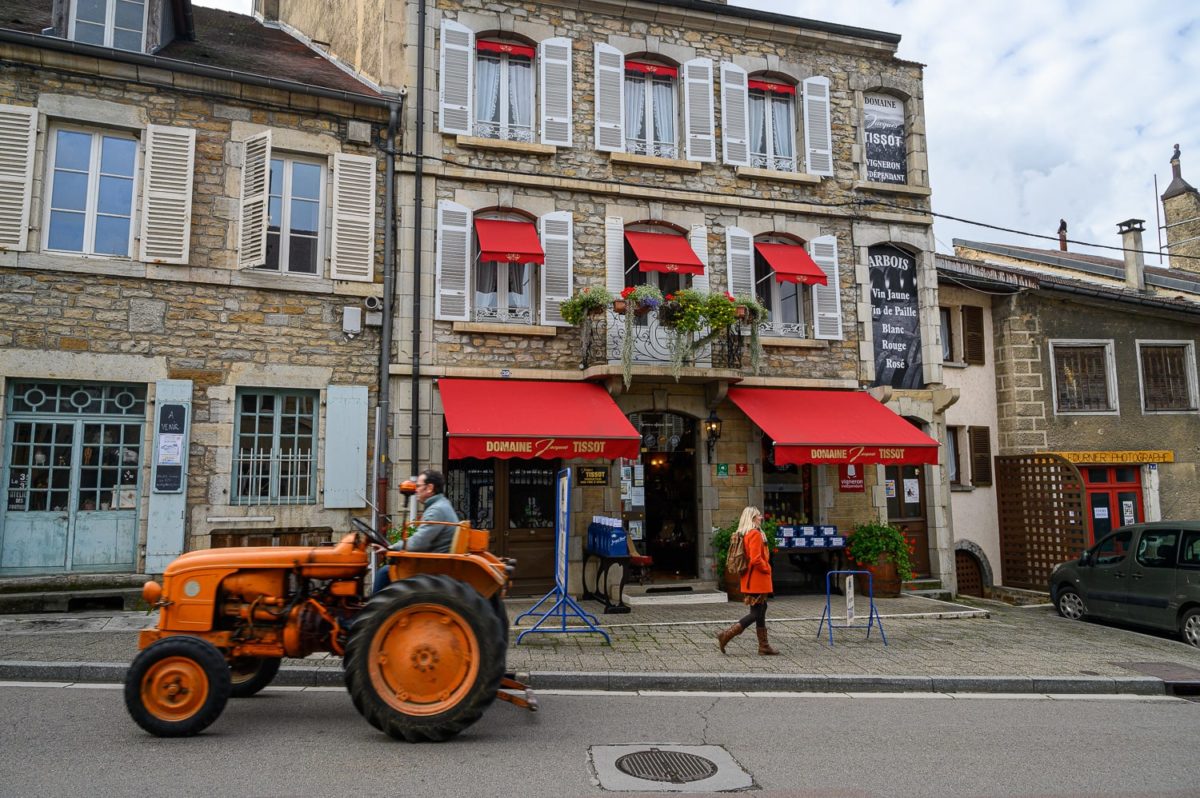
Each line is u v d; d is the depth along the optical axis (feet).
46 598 30.25
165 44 37.96
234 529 33.30
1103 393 55.67
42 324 31.63
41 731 17.43
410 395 36.40
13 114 31.89
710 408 40.42
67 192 33.01
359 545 19.77
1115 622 35.99
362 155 37.35
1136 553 34.96
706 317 37.01
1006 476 52.29
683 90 42.63
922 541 45.93
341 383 35.68
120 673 22.43
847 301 44.47
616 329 38.70
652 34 42.55
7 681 22.12
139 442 33.12
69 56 32.63
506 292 39.55
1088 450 54.54
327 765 15.60
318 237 36.63
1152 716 21.47
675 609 35.68
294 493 34.94
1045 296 54.95
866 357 44.09
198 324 33.78
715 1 47.21
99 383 32.68
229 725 18.29
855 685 23.85
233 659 19.72
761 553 27.12
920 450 37.83
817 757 16.92
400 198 37.52
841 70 46.01
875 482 43.34
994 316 55.36
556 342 38.99
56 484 31.89
